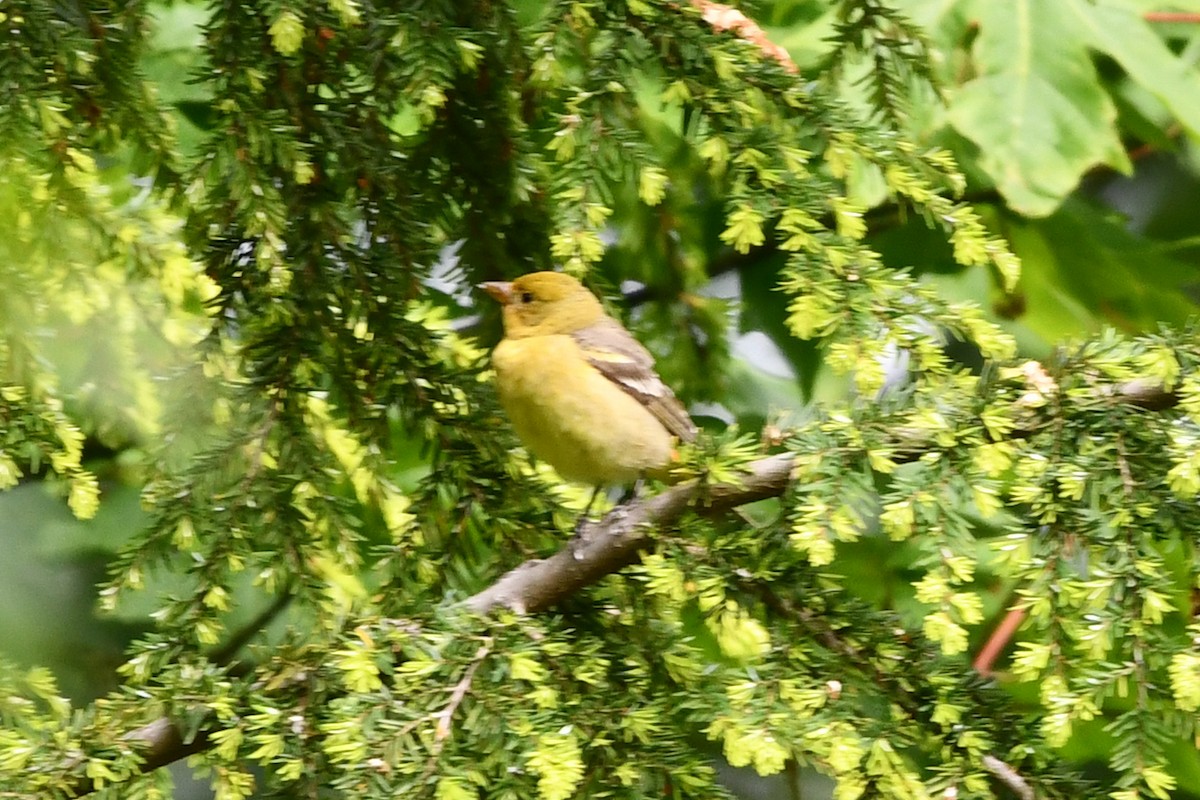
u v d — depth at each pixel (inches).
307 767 258.7
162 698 260.7
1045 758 267.4
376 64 299.9
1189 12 477.7
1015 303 521.7
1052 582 262.7
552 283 366.6
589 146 292.8
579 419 363.3
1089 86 434.3
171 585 422.9
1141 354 284.8
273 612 435.2
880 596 460.8
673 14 293.6
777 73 295.7
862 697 287.4
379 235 315.9
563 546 319.6
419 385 322.0
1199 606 268.2
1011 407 279.4
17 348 296.0
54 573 465.1
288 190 306.3
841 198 292.4
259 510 295.1
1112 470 270.7
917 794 257.3
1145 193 644.1
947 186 304.0
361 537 307.1
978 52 438.6
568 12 292.4
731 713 264.4
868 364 281.0
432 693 257.6
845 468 279.3
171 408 309.4
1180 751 438.6
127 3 289.9
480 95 323.9
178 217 316.2
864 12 308.8
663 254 469.4
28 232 297.7
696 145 301.7
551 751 244.7
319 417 338.6
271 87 301.7
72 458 289.9
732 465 289.3
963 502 275.6
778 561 285.7
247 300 306.0
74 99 285.7
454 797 236.7
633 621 298.0
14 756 253.3
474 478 323.6
